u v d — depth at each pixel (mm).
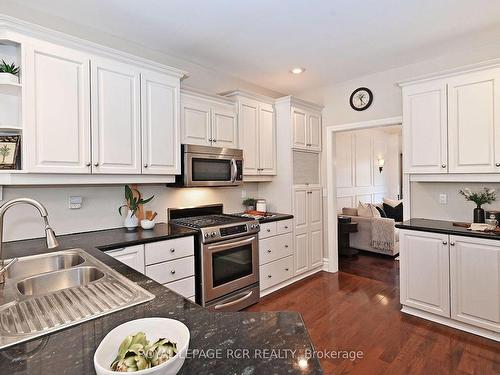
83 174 2137
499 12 2275
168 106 2590
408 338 2334
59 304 1022
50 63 1948
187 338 716
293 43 2781
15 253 1762
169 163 2602
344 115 3904
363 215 5191
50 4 2131
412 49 2924
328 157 4074
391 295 3211
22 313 957
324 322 2617
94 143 2145
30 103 1870
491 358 2066
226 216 3270
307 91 4266
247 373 642
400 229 2758
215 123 3076
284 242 3492
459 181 2684
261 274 3188
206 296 2562
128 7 2178
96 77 2154
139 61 2385
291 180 3654
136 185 2773
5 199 2098
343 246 4824
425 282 2607
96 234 2387
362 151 6805
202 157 2852
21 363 692
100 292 1123
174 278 2379
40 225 2252
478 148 2508
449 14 2299
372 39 2711
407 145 2902
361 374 1924
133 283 1217
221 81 3533
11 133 1990
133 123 2363
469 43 2805
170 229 2596
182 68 3162
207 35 2617
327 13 2273
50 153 1951
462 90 2580
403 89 2926
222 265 2707
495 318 2246
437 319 2576
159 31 2543
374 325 2551
